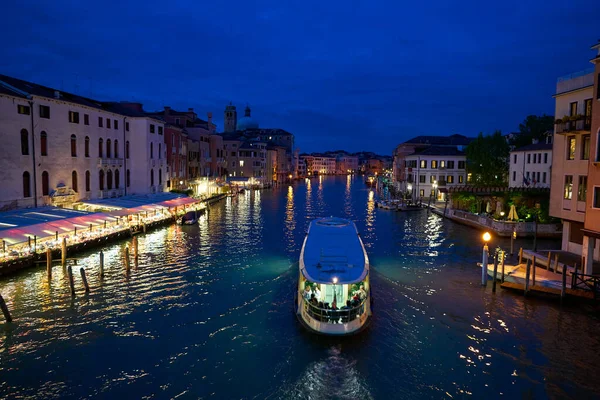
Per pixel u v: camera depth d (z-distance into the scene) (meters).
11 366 15.91
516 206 42.94
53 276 25.31
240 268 28.34
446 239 39.06
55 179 37.38
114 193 46.78
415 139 91.56
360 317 18.28
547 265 24.55
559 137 27.03
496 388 14.93
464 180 71.50
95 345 17.52
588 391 14.71
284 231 43.22
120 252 32.03
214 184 82.06
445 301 22.38
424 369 16.03
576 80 25.58
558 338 18.34
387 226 47.09
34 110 34.69
